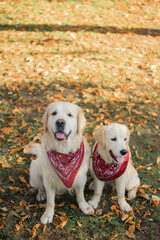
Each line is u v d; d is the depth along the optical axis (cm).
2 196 368
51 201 337
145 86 659
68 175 322
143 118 543
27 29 957
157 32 1014
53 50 816
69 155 318
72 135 321
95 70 712
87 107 564
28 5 1168
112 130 332
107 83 654
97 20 1065
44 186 345
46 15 1072
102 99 592
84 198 371
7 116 533
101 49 836
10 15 1073
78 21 1042
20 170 413
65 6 1177
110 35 947
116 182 348
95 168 346
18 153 445
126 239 311
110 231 321
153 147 468
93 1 1258
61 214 339
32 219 334
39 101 583
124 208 349
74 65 734
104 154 340
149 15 1176
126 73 707
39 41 870
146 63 768
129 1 1293
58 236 314
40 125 508
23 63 741
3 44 847
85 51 819
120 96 608
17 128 498
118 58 788
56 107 318
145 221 333
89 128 503
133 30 1015
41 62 746
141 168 420
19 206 346
